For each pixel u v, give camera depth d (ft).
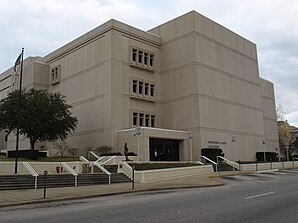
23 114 110.22
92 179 77.82
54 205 42.34
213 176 93.30
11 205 42.70
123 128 128.57
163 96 147.54
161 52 151.84
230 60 157.48
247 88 166.20
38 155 112.47
